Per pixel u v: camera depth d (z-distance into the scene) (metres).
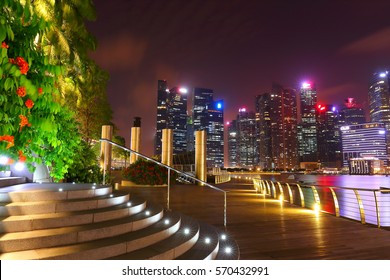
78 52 10.67
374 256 5.96
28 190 5.18
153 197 17.30
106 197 5.67
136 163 25.80
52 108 3.91
